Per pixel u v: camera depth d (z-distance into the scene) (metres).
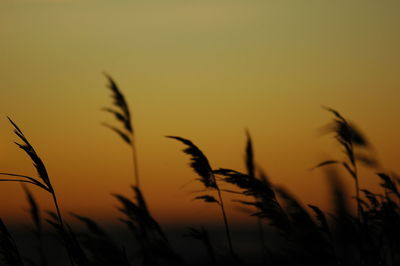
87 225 4.25
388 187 5.06
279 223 4.57
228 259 4.53
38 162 4.25
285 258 4.56
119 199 4.38
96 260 4.10
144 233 4.31
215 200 4.74
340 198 4.98
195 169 4.81
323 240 4.57
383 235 4.86
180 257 4.25
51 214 4.39
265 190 4.67
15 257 4.71
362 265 4.79
